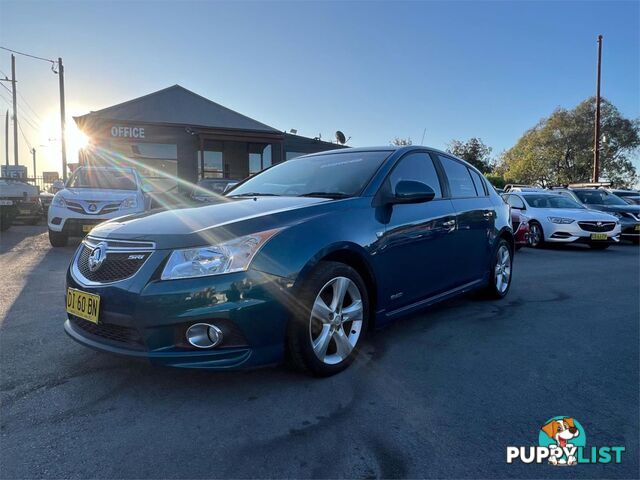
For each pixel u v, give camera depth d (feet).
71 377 9.93
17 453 7.25
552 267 26.66
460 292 14.99
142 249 8.88
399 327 14.02
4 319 13.97
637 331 13.98
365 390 9.57
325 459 7.23
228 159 62.80
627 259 30.78
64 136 84.17
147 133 55.52
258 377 10.02
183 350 8.50
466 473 6.98
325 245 9.70
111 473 6.81
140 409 8.64
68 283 10.02
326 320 9.86
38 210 46.26
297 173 13.84
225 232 8.89
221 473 6.85
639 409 9.05
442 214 13.60
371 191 11.62
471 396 9.44
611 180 147.64
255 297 8.64
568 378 10.43
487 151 156.56
